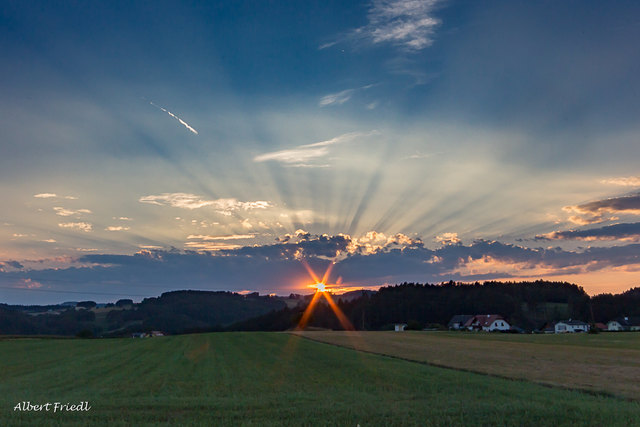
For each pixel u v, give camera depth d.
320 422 15.91
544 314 177.38
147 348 63.62
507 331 142.50
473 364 38.69
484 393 23.58
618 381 28.38
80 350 62.41
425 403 20.08
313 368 36.59
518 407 18.30
